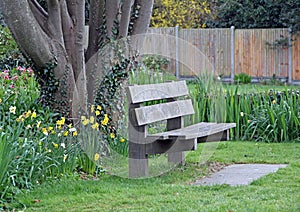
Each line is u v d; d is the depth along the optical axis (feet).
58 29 23.26
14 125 20.44
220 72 65.77
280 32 64.03
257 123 30.76
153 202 17.33
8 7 21.07
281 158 25.30
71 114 23.67
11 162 18.43
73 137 21.84
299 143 29.43
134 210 16.34
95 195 18.28
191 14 69.72
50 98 23.81
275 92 32.19
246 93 32.53
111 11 24.75
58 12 23.20
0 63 39.68
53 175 20.20
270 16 69.97
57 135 21.13
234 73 65.57
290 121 30.14
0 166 17.47
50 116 23.34
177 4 67.92
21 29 21.45
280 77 64.64
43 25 23.40
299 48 63.77
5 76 29.91
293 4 64.85
